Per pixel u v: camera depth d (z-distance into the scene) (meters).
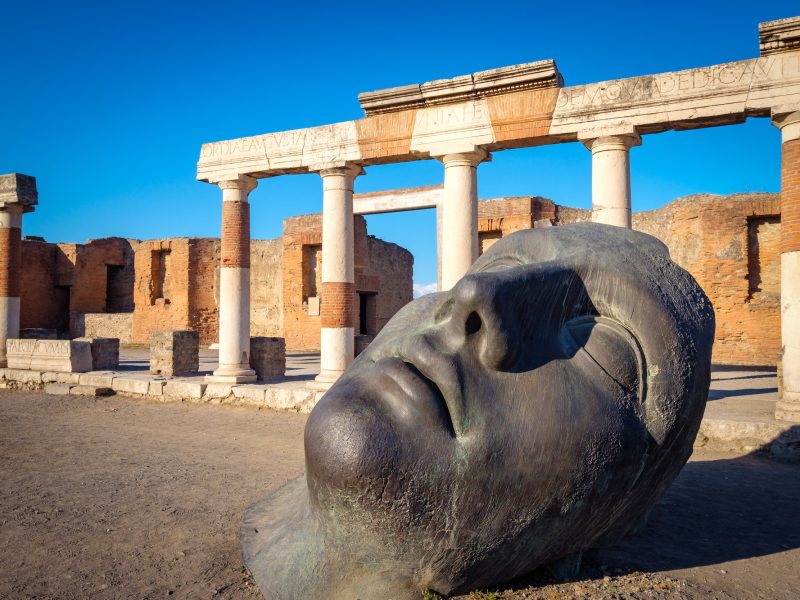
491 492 2.97
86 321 28.80
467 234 10.01
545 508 3.03
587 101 9.20
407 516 2.96
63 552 4.48
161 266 27.66
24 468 7.09
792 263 7.94
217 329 26.70
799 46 7.97
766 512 5.22
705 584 3.71
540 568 3.66
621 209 9.02
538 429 2.98
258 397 11.35
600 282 3.36
